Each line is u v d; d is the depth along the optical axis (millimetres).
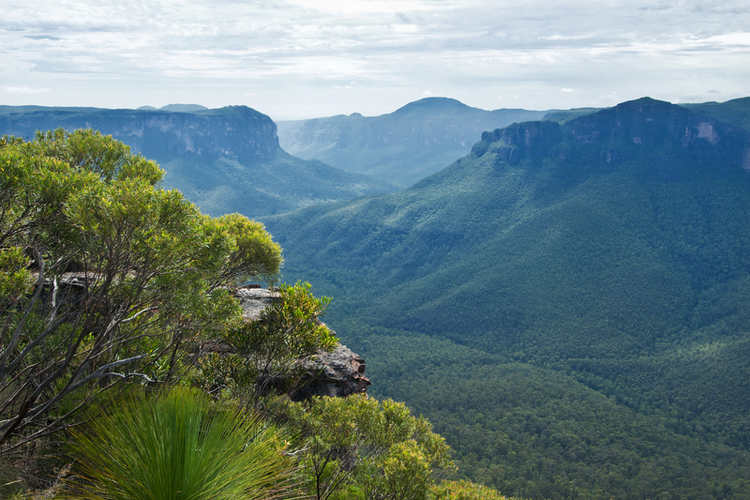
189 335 5109
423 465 4754
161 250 3766
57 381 3762
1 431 3291
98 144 5203
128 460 2430
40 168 3869
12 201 3703
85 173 4074
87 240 3854
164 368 4621
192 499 2381
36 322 3896
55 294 3857
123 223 3668
